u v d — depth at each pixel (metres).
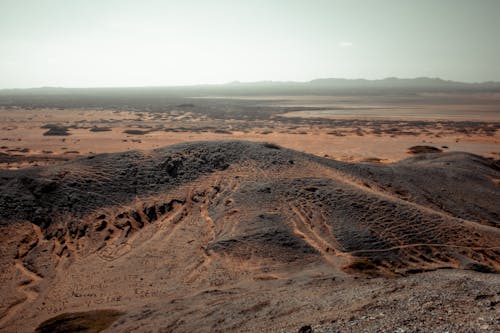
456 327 10.95
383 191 39.06
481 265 25.28
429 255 26.38
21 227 28.69
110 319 17.77
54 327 17.39
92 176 36.25
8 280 23.03
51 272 24.06
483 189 46.09
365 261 24.72
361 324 12.21
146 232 29.84
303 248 26.06
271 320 14.45
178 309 17.67
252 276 22.48
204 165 40.97
